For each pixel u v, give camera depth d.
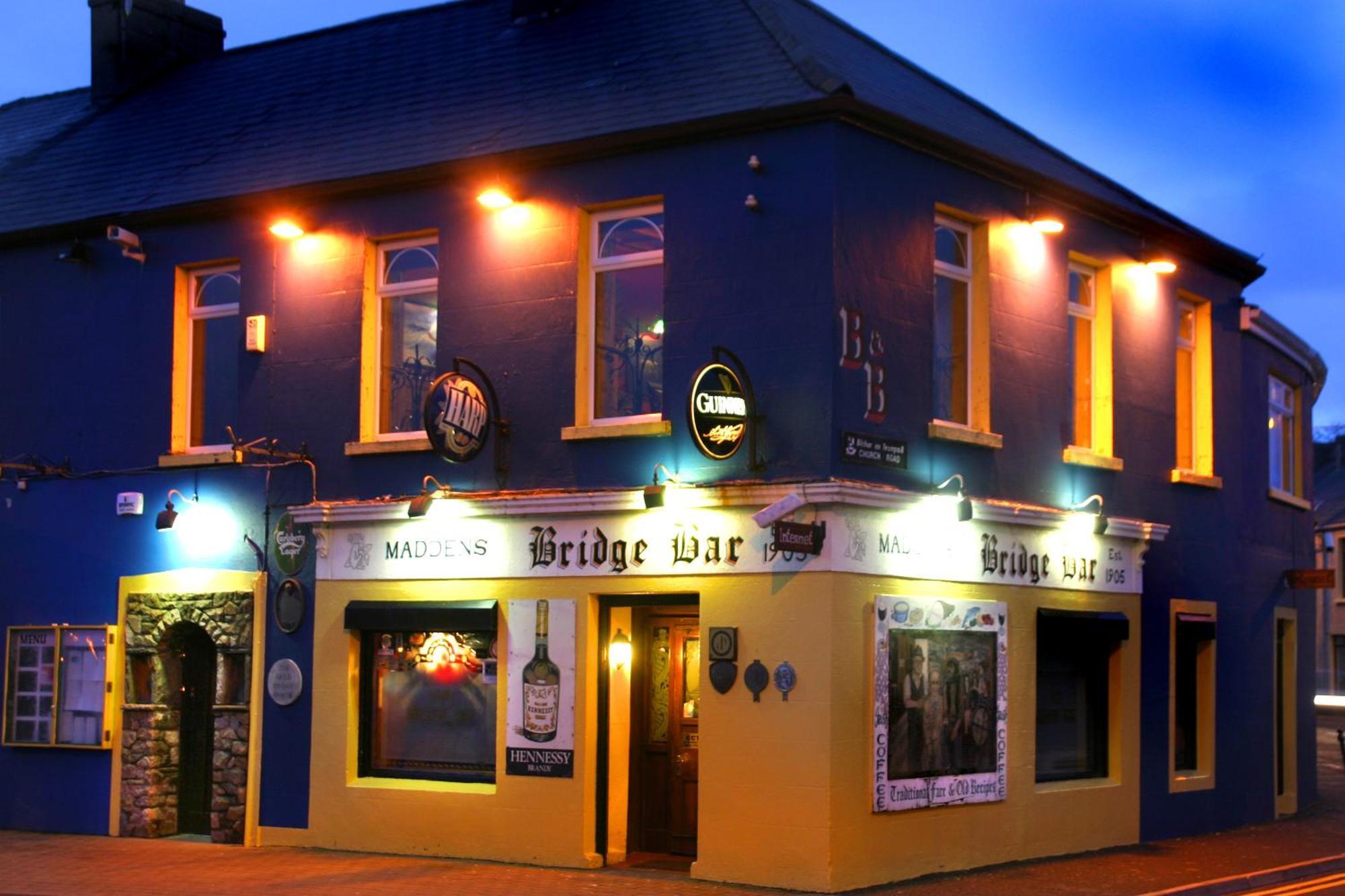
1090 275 16.78
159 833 16.31
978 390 14.85
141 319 16.89
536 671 14.15
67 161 18.86
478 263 14.95
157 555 16.55
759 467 13.24
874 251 13.59
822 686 12.73
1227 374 18.72
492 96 16.06
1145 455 17.05
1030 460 15.25
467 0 18.61
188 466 16.39
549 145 14.45
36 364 17.55
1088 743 16.14
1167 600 17.19
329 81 18.14
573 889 12.68
